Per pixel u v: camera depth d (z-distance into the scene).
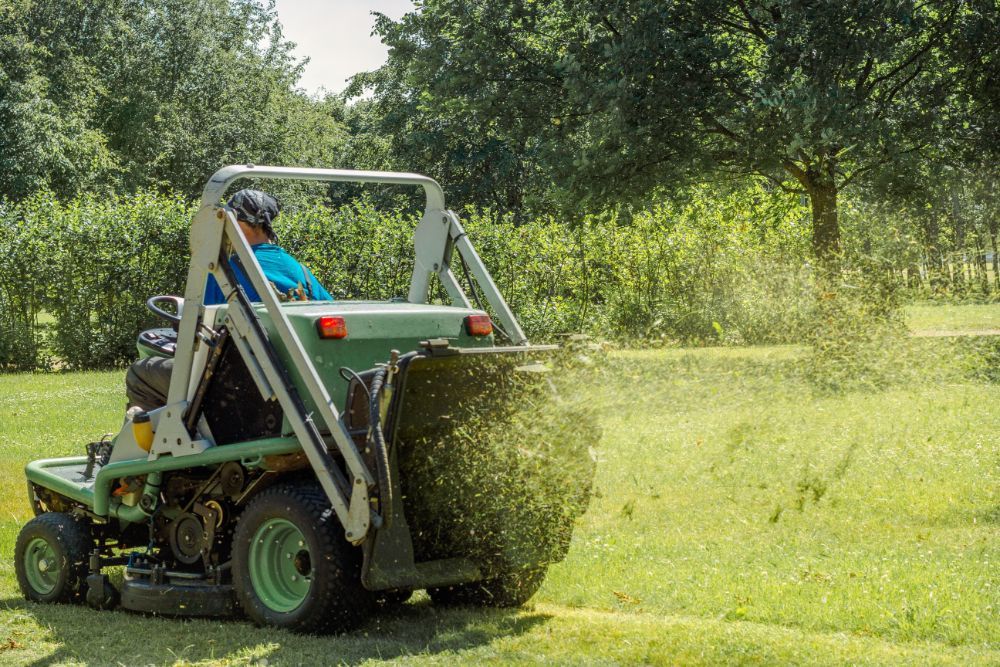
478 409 5.27
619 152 17.08
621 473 8.05
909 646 4.62
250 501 5.30
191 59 52.72
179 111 52.44
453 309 5.55
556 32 18.97
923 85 16.84
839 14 15.56
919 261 15.99
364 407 4.81
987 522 6.89
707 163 17.52
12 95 40.31
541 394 5.29
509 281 21.16
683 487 7.76
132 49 51.03
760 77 16.77
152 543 5.77
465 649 4.75
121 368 21.56
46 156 40.56
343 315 5.06
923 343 12.04
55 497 6.45
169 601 5.51
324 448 4.80
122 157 49.78
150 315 21.69
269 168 5.31
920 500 7.40
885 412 9.99
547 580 5.91
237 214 5.86
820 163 17.09
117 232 21.45
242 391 5.26
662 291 20.72
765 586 5.55
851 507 7.30
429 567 5.05
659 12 16.89
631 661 4.49
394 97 46.12
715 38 17.44
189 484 5.61
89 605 5.88
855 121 15.33
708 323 18.72
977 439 9.16
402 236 20.20
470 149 43.09
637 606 5.46
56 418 14.04
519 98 19.00
